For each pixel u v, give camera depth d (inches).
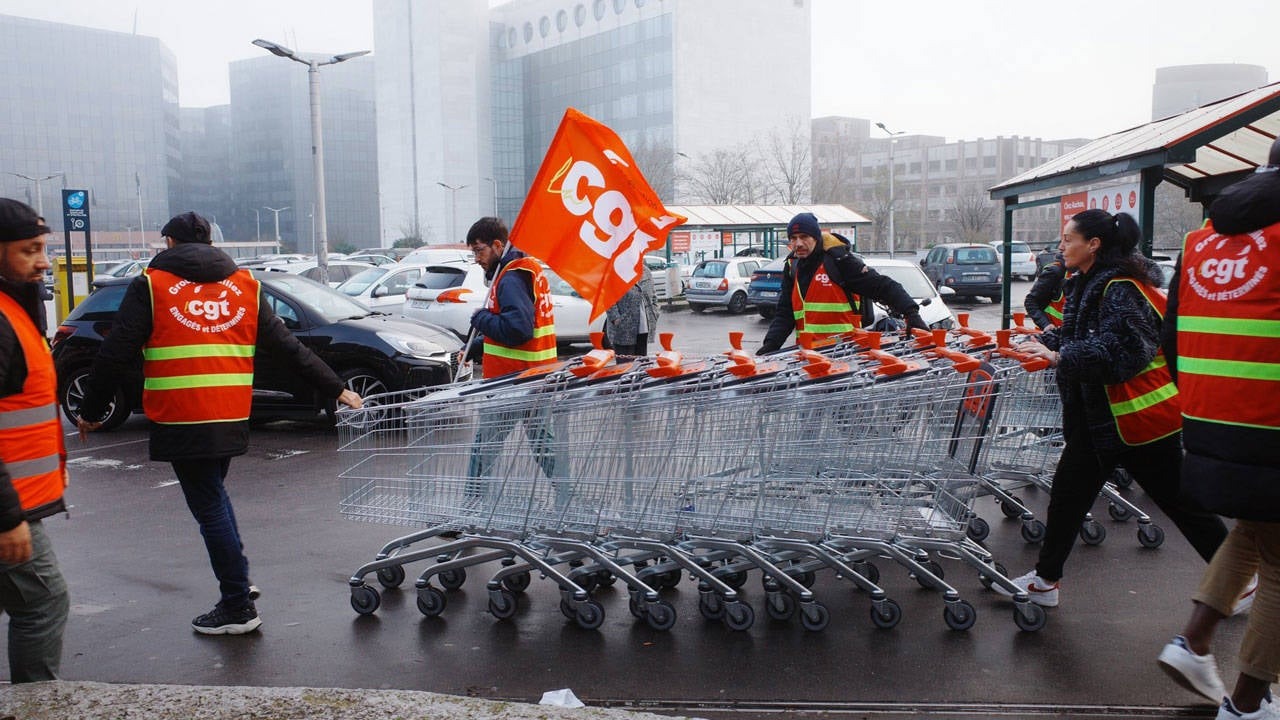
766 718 151.6
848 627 190.9
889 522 187.3
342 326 400.8
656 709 155.3
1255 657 133.0
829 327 272.8
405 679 168.4
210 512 186.7
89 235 731.4
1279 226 125.7
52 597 142.3
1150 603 201.3
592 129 214.2
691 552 199.3
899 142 5413.4
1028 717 150.9
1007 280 512.1
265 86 5826.8
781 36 3934.5
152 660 177.5
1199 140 325.1
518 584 214.2
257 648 182.7
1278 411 126.0
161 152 5433.1
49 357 140.9
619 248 215.9
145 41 5339.6
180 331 178.9
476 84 4217.5
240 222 6190.9
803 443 186.4
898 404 185.9
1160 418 175.5
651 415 187.2
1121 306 172.6
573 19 4104.3
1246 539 139.3
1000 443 245.9
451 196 4165.8
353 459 200.2
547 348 235.1
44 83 5017.2
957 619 187.0
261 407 400.2
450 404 192.7
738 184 3152.1
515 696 161.0
